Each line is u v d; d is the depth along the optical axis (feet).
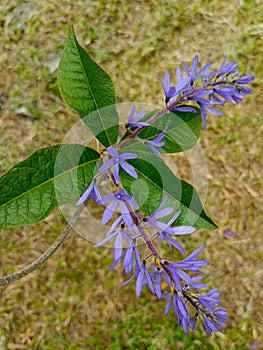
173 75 1.49
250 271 1.42
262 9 1.51
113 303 1.38
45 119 1.44
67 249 1.39
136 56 1.49
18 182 0.79
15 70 1.46
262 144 1.47
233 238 1.44
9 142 1.43
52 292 1.38
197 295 0.83
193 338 1.37
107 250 1.40
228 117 1.47
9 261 1.38
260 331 1.39
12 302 1.37
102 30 1.50
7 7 1.49
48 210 0.81
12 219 0.79
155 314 1.38
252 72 1.50
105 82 0.85
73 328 1.37
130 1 1.51
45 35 1.49
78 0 1.50
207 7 1.51
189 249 1.41
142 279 0.81
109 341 1.37
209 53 1.51
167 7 1.51
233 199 1.45
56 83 1.46
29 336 1.36
